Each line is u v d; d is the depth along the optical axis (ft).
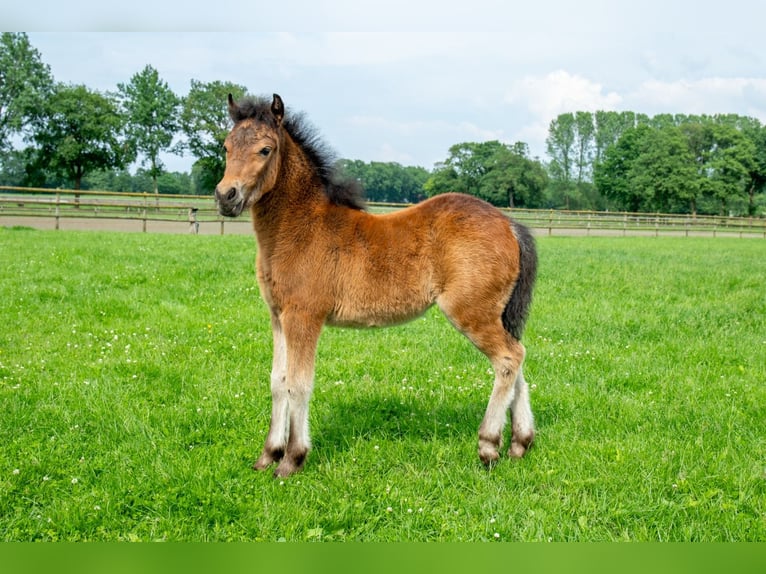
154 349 21.26
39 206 92.73
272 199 13.38
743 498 11.94
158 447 13.94
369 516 11.60
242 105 13.38
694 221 136.98
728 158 222.48
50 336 22.62
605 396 17.52
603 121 303.07
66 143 170.30
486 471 13.33
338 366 20.26
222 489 12.37
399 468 13.51
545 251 60.03
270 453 13.64
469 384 18.70
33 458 13.12
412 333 24.63
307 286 13.20
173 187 254.68
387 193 266.16
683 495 12.19
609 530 11.25
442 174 217.15
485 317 13.39
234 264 39.68
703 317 27.68
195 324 24.88
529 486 12.57
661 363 20.85
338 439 15.05
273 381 13.80
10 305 26.50
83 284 31.35
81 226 76.48
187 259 41.52
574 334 24.90
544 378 19.31
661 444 14.26
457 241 13.25
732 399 17.21
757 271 45.93
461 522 11.41
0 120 179.11
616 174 254.27
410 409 16.70
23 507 11.59
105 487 12.22
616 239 91.66
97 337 22.77
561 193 266.16
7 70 181.68
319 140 14.02
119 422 15.15
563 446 14.37
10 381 17.85
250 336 23.30
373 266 13.33
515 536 11.02
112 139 178.40
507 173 203.92
